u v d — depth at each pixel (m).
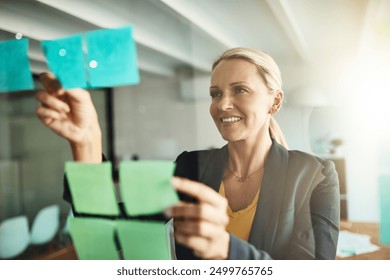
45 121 1.10
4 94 2.16
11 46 1.15
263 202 0.98
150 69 1.84
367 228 0.96
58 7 1.27
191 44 1.30
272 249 0.97
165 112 1.92
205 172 1.02
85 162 1.08
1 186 2.14
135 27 1.35
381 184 0.94
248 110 1.00
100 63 1.08
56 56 1.09
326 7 0.97
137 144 2.00
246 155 1.00
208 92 1.13
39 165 2.12
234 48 1.02
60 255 1.13
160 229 1.02
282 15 0.98
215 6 1.05
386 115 0.94
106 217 1.05
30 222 1.49
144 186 1.03
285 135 0.99
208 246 0.99
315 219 0.96
